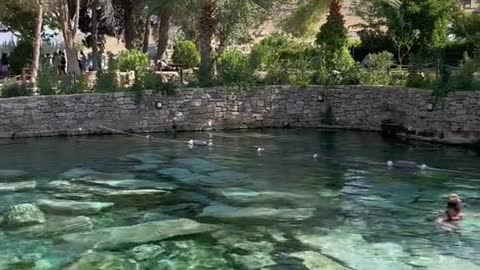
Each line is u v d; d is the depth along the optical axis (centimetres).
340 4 2462
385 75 2262
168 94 2166
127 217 1134
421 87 2034
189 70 2664
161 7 2305
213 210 1174
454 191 1302
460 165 1559
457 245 973
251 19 2927
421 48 2752
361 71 2305
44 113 2062
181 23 2992
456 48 2736
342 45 2398
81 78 2208
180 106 2184
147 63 2691
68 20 2667
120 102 2130
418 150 1777
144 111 2152
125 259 917
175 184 1381
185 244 984
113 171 1516
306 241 997
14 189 1330
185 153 1750
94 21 3144
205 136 2064
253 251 953
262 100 2267
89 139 2005
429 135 1939
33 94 2119
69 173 1492
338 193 1297
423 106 1961
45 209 1180
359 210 1169
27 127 2047
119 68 2541
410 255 931
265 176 1460
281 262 906
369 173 1485
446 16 2914
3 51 3034
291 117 2283
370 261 908
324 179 1428
